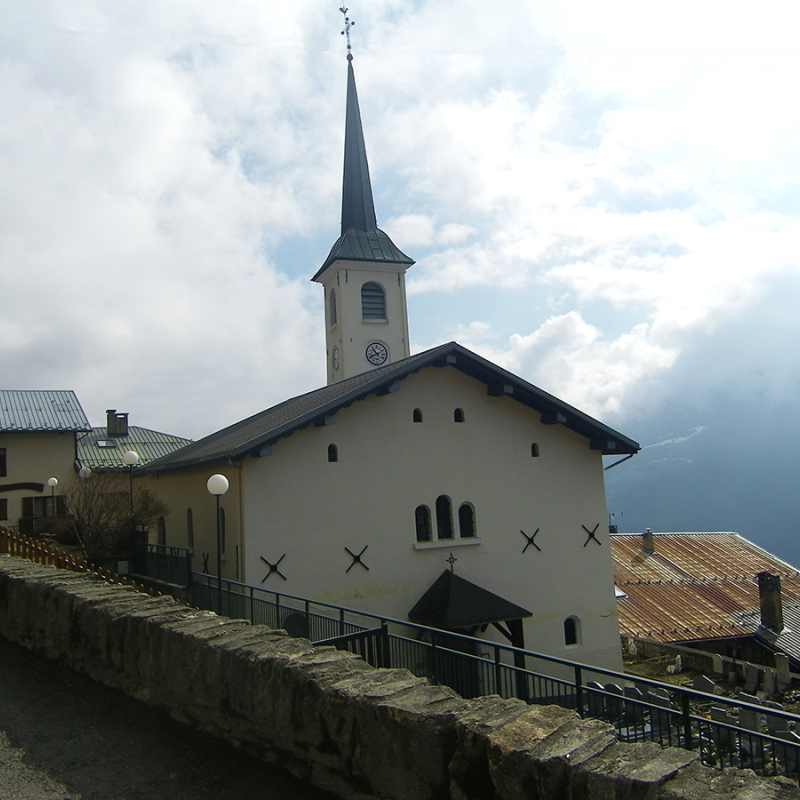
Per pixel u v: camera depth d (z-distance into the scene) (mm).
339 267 44406
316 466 17844
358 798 4676
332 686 4926
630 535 37500
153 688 6574
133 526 21438
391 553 18469
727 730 7223
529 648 19953
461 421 20062
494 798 3932
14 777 5348
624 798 3420
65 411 38906
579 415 20859
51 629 8227
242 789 5035
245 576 16656
